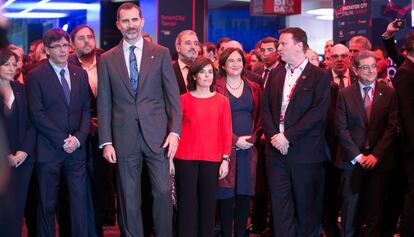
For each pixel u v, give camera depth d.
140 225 4.64
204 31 9.68
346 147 4.90
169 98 4.61
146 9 9.83
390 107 4.89
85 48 5.23
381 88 4.96
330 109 5.27
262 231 5.69
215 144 4.77
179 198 4.77
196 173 4.74
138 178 4.62
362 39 5.92
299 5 10.09
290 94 4.89
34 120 4.63
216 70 5.09
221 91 5.00
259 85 5.33
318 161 4.95
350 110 4.95
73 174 4.78
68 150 4.68
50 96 4.68
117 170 4.63
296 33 4.86
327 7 13.02
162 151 4.59
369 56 4.90
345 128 4.96
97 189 5.19
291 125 4.85
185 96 4.82
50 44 4.68
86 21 13.16
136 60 4.59
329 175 5.42
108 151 4.56
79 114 4.81
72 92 4.77
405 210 4.80
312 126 4.80
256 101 5.16
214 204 4.78
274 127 4.91
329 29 13.26
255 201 5.64
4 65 4.36
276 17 13.88
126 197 4.57
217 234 5.28
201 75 4.74
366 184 4.96
